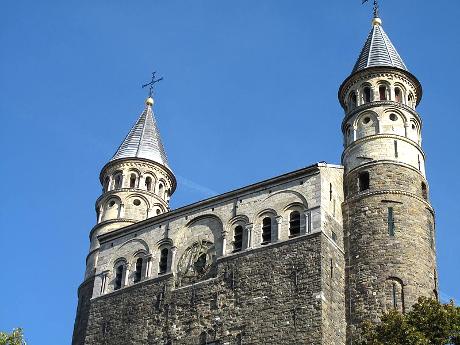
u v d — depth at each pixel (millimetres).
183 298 57062
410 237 55406
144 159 75000
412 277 53531
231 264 56188
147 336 57000
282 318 51406
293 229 55500
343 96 66500
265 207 57594
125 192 72375
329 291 52125
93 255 68875
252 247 56062
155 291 58969
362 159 60031
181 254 59906
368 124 62156
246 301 53656
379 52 67000
